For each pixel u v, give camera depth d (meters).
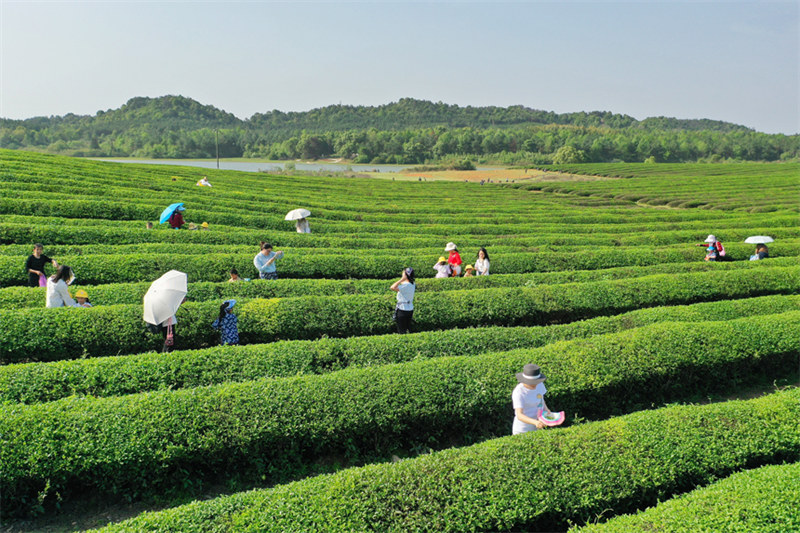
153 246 21.66
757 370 13.70
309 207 40.53
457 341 13.30
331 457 9.83
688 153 181.00
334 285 17.88
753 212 48.78
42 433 8.20
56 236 21.86
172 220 25.95
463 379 10.80
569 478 7.94
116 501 8.50
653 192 68.50
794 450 9.20
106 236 22.84
